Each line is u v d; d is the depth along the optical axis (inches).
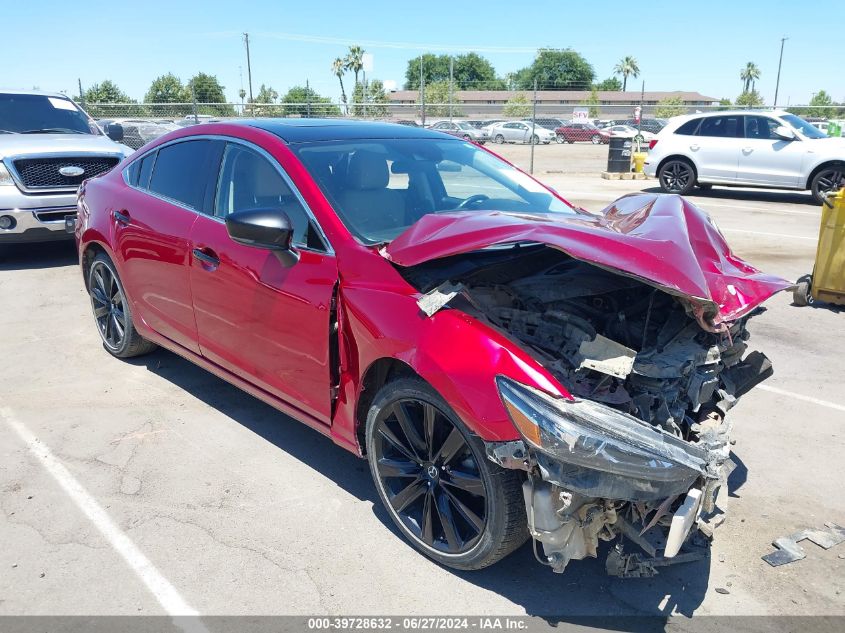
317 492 133.5
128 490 132.8
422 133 164.4
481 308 106.6
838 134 687.1
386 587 107.7
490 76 4205.2
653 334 111.0
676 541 91.5
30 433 154.8
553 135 1663.4
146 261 165.9
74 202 312.3
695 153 581.9
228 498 130.9
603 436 89.1
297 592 106.2
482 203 143.6
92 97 1638.8
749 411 173.9
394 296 110.7
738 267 128.0
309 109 857.5
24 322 233.8
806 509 131.2
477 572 111.8
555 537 95.0
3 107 350.6
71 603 103.0
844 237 252.5
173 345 168.9
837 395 183.5
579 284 109.3
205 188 151.9
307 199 127.6
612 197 561.9
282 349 130.1
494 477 99.3
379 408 114.5
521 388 93.7
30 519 123.2
